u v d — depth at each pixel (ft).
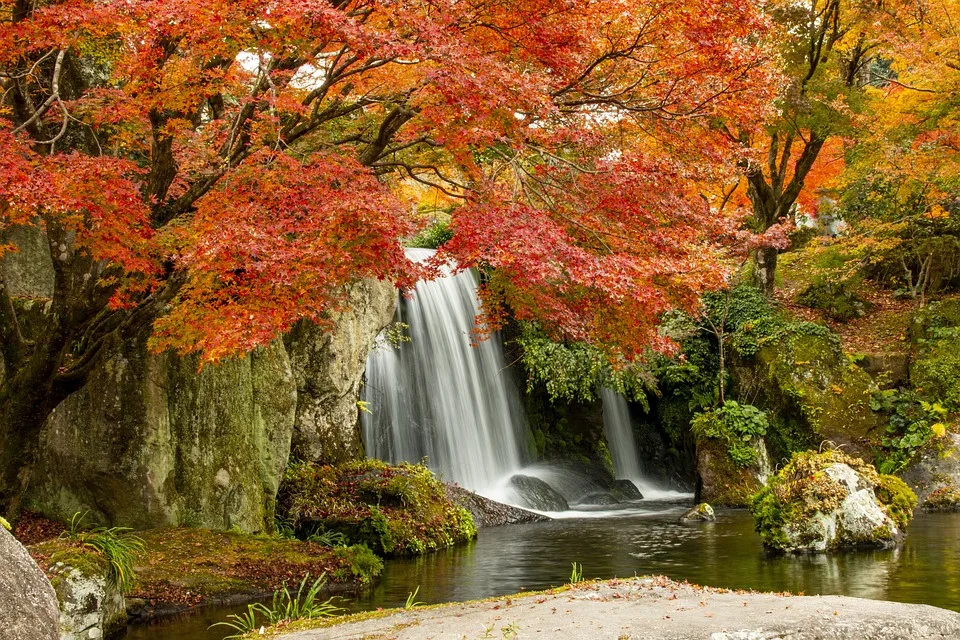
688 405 63.21
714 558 31.24
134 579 23.68
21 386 22.53
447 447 52.60
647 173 22.50
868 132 56.90
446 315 55.16
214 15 17.26
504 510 46.03
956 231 69.10
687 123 24.21
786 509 32.45
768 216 65.31
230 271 19.26
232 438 33.01
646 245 22.66
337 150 24.32
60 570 20.13
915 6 53.11
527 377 60.95
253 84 23.93
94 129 24.62
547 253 19.67
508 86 19.66
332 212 18.44
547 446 60.70
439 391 53.16
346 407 43.70
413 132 25.85
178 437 30.96
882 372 60.18
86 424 29.71
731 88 22.35
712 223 24.22
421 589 26.84
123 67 20.62
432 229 60.54
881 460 53.83
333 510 36.81
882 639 12.64
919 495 50.24
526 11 21.31
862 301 69.97
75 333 22.27
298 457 41.63
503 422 57.47
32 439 23.02
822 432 55.72
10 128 21.74
